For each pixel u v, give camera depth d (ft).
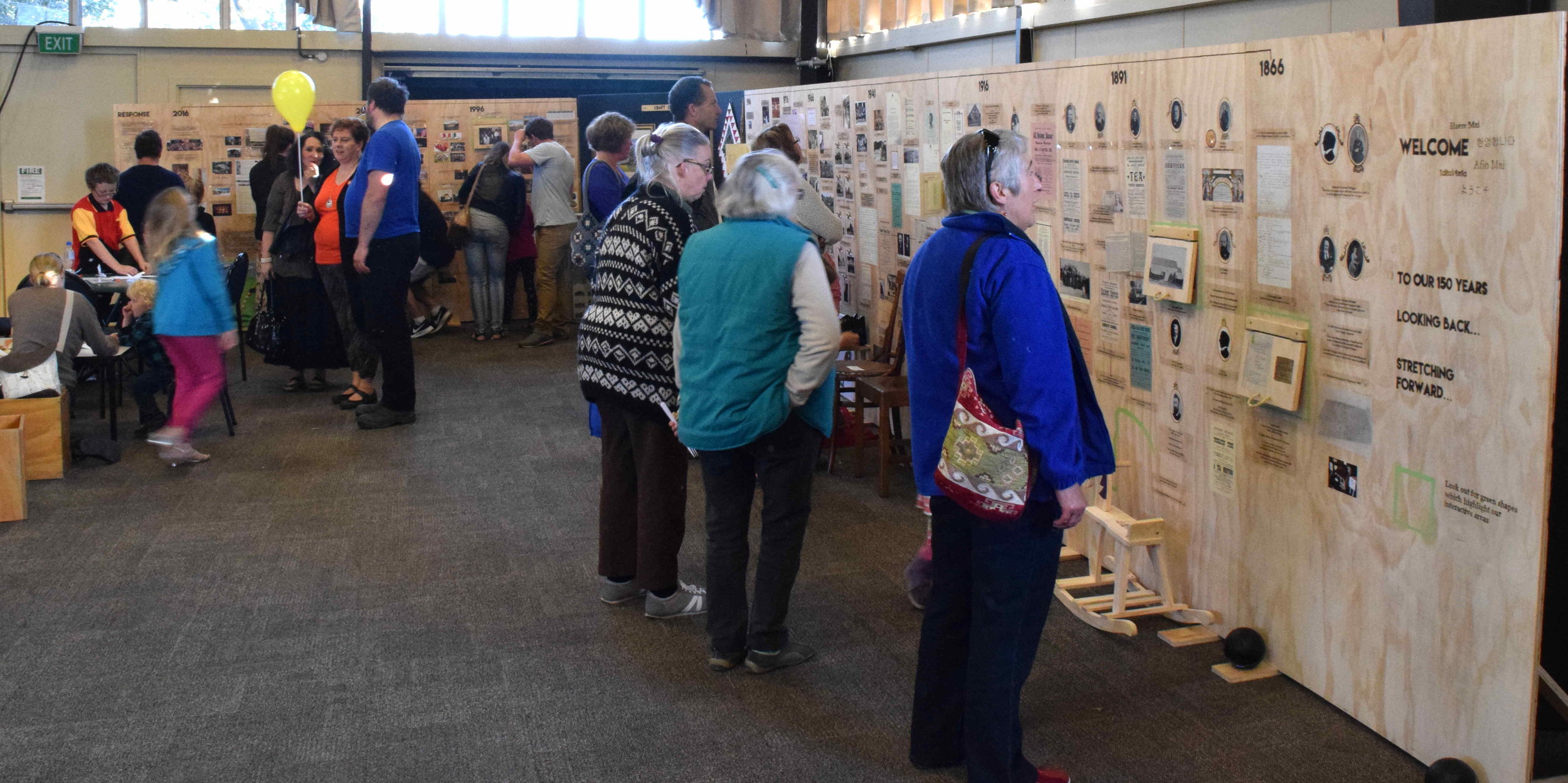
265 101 32.19
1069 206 13.16
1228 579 11.11
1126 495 12.71
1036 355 7.59
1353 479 9.41
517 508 16.02
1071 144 12.94
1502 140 7.82
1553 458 8.93
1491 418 8.09
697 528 15.05
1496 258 7.93
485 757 9.41
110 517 15.65
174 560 13.99
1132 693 10.32
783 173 9.82
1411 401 8.76
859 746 9.53
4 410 17.07
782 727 9.85
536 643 11.57
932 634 8.87
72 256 25.54
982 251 7.86
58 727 9.90
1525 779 8.10
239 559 14.03
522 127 31.14
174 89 31.65
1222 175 10.58
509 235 29.37
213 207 30.42
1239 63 10.19
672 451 11.55
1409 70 8.49
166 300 17.62
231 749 9.55
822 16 32.91
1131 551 12.53
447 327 31.58
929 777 9.06
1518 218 7.75
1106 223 12.48
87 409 22.07
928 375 8.27
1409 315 8.70
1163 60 11.20
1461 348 8.28
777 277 9.56
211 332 17.88
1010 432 7.70
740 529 10.60
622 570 12.44
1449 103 8.20
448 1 32.81
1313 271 9.61
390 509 16.01
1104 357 12.86
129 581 13.32
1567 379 8.79
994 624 8.10
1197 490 11.44
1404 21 10.55
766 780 9.04
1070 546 13.94
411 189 19.81
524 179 30.66
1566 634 9.19
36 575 13.46
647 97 31.19
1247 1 16.22
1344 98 9.10
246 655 11.34
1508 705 8.16
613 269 11.14
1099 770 9.08
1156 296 11.55
